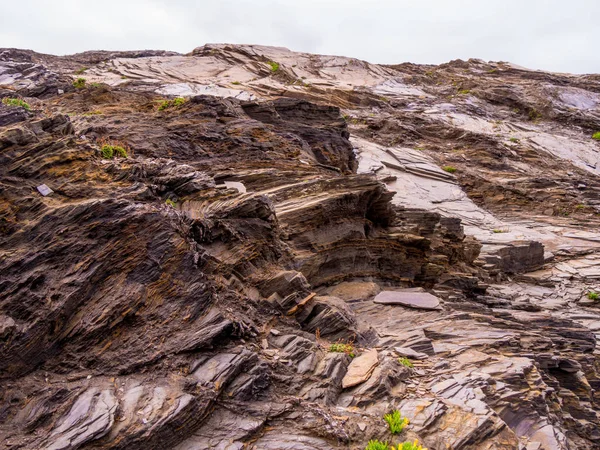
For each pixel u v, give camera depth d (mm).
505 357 10766
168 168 11375
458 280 18172
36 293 6969
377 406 7945
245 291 10016
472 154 43594
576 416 11180
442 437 7297
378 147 40688
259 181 15758
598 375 13922
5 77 35000
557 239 31375
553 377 11750
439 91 62625
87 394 6543
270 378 7906
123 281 7812
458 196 35469
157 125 18812
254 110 23625
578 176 41062
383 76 65625
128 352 7312
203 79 51281
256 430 6895
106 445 5961
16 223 7582
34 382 6555
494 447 7309
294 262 12523
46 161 8750
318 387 8039
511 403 8875
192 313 8125
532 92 61656
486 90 62625
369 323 11984
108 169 9484
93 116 19766
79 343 7109
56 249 7492
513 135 49531
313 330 10266
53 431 5973
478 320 13016
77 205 8016
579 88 65562
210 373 7410
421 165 38438
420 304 13320
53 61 54375
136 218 8281
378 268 15898
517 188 38125
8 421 6020
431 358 10227
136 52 65125
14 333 6539
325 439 6949
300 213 13555
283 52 67750
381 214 16531
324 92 52750
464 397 8414
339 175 18516
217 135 18578
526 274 26609
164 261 8297
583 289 24625
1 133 8445
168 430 6387
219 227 10328
